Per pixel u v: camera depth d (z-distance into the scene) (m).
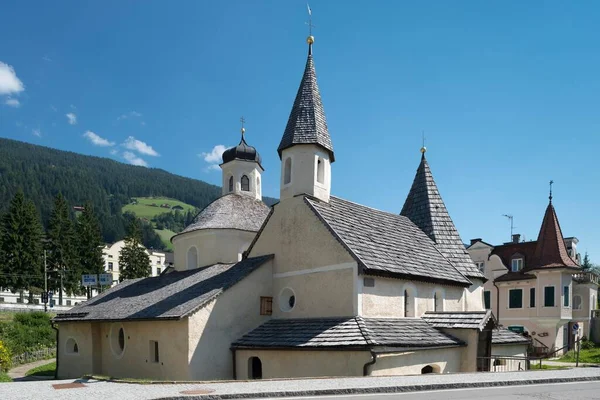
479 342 23.11
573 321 48.19
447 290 26.53
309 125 25.41
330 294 21.98
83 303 34.66
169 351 22.72
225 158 37.22
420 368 20.55
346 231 23.19
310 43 28.12
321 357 19.78
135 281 36.31
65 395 12.87
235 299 23.47
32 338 51.72
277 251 25.16
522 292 48.09
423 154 34.94
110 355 28.11
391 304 22.48
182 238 33.25
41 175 170.50
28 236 75.75
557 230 47.25
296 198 24.55
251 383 15.33
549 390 15.62
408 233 28.84
